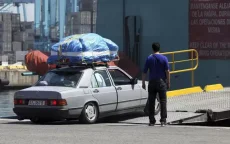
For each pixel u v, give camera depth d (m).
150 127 16.52
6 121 19.55
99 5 34.81
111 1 34.31
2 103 38.34
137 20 33.47
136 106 19.64
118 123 18.20
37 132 14.85
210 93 25.25
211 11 31.33
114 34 34.22
